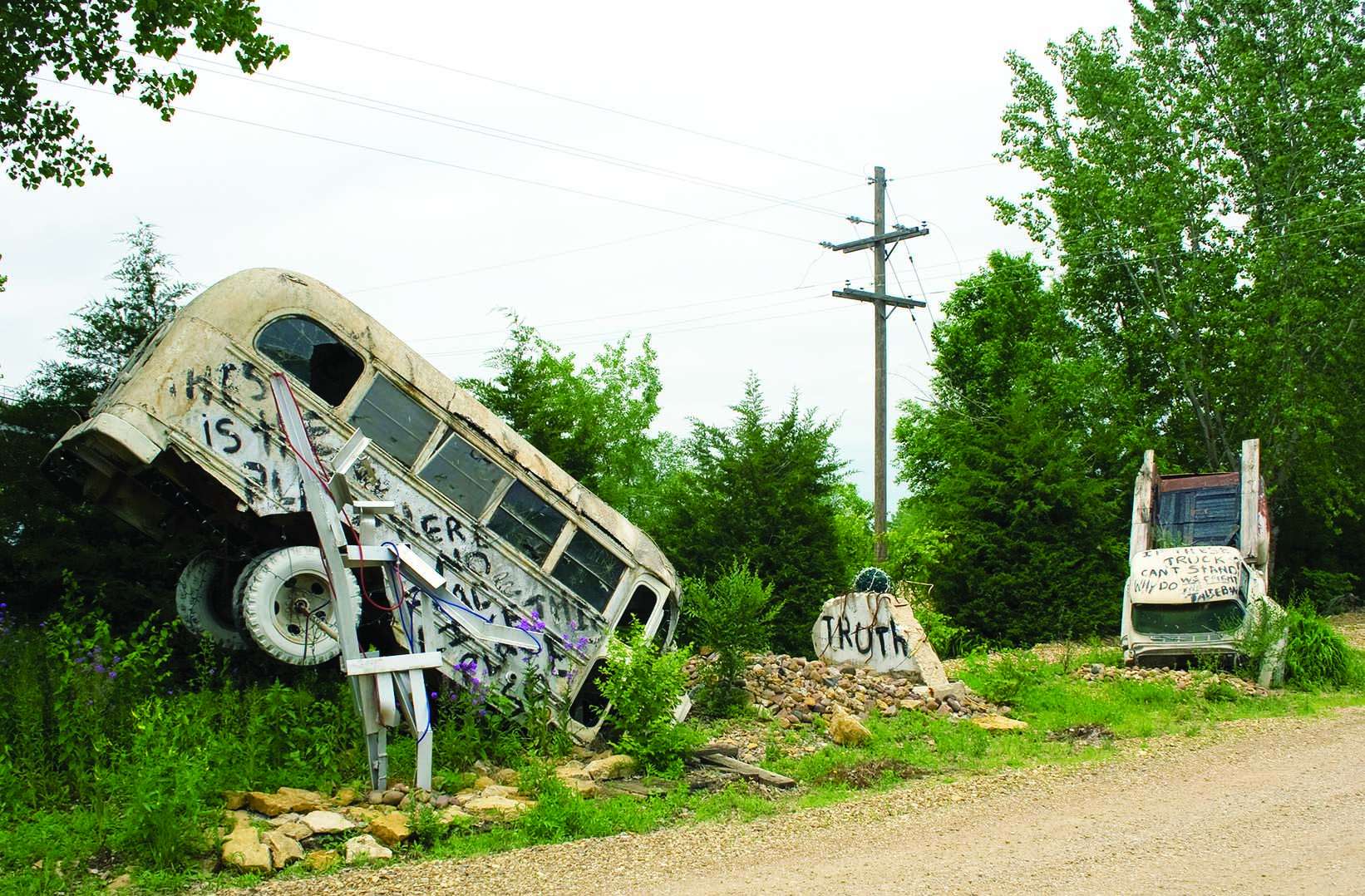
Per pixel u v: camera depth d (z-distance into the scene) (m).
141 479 11.42
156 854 6.88
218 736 8.76
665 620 11.64
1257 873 6.43
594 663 10.88
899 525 27.95
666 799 8.90
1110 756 10.65
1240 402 30.53
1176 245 30.19
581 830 7.89
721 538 18.75
